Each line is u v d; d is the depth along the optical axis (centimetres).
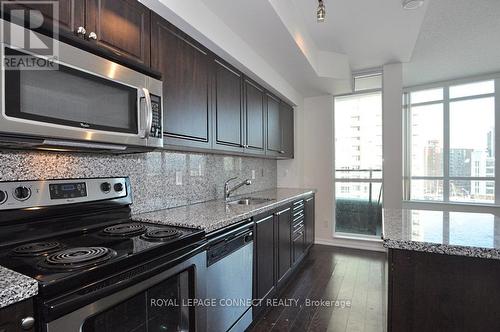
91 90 120
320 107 438
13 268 93
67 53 110
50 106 105
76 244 124
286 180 431
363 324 214
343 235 438
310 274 313
